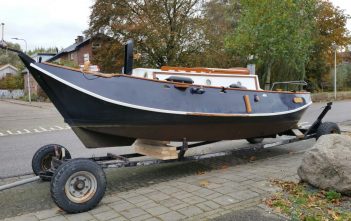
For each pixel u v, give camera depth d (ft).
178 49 96.17
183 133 20.24
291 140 25.48
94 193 15.07
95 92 16.94
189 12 97.60
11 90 193.67
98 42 103.55
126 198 16.46
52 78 16.29
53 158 18.02
